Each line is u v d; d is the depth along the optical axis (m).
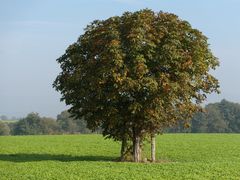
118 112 38.53
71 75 38.69
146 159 41.16
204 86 39.94
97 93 37.50
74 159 42.94
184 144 61.56
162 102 37.00
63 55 40.31
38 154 48.97
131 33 36.53
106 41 37.66
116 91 36.91
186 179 29.42
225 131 138.00
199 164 36.41
